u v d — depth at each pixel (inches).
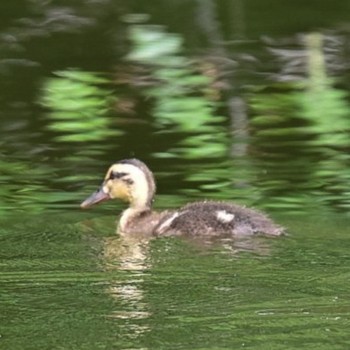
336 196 797.2
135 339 540.7
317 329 549.3
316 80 1047.0
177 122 954.1
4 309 585.0
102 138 922.7
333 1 1277.1
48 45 1153.4
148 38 1122.0
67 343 537.6
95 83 1037.2
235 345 531.2
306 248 684.7
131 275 637.3
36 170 861.2
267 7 1259.8
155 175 849.5
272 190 813.2
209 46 1140.5
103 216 778.8
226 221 724.0
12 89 1030.4
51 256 677.3
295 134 926.4
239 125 946.7
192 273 640.4
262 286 614.5
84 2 1254.3
